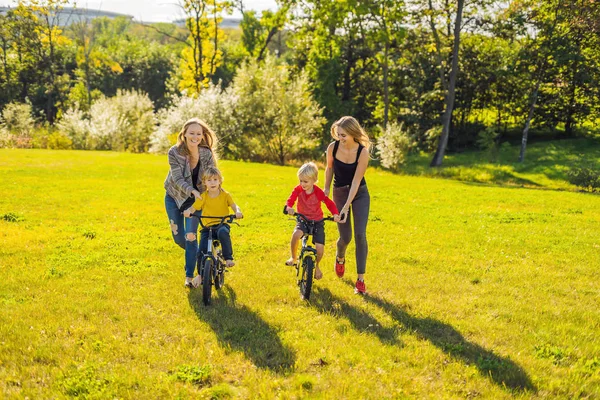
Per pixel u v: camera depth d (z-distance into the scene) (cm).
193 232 630
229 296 645
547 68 3725
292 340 512
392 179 2358
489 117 4897
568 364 484
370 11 3675
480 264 855
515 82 4194
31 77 6175
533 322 589
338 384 427
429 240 1030
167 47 8706
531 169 3412
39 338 500
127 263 788
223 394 409
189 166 643
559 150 3822
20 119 4188
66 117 3594
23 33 5881
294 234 643
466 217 1334
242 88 3288
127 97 3684
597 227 1250
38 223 1073
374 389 424
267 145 3244
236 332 530
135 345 491
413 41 3928
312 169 632
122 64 8144
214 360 467
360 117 4984
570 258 920
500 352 505
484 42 4191
